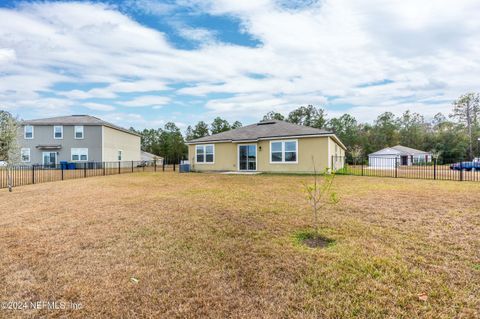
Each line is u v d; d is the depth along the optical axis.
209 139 19.36
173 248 3.50
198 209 5.75
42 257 3.22
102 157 26.91
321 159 15.38
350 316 2.08
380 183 10.37
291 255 3.22
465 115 41.19
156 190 8.84
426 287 2.47
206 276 2.73
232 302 2.28
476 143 40.31
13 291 2.46
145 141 49.94
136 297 2.36
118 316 2.11
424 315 2.08
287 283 2.58
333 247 3.47
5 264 3.03
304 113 46.91
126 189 9.16
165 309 2.19
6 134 9.12
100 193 8.23
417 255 3.18
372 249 3.38
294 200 6.72
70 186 10.23
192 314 2.12
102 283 2.61
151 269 2.90
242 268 2.90
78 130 26.64
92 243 3.70
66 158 26.41
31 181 12.65
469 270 2.79
